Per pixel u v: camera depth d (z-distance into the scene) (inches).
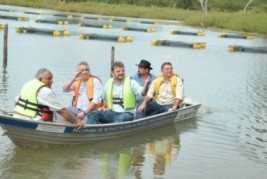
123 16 2539.4
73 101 429.1
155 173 353.7
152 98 488.1
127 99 434.3
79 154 385.7
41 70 381.7
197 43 1289.4
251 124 509.4
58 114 396.8
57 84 642.2
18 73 717.3
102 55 984.9
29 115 377.4
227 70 907.4
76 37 1321.4
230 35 1710.1
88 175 342.6
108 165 365.4
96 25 1760.6
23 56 887.1
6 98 555.2
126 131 438.0
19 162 359.6
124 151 401.1
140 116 459.5
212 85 735.7
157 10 2635.3
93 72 768.9
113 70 434.0
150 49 1163.9
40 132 376.8
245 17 2135.8
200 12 2679.6
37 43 1105.4
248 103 616.1
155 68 859.4
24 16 1953.7
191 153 404.8
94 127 400.8
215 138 452.1
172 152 404.8
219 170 367.2
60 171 347.3
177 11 2684.5
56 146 395.9
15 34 1259.8
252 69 940.6
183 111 500.4
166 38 1501.0
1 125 367.6
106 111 432.8
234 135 464.1
